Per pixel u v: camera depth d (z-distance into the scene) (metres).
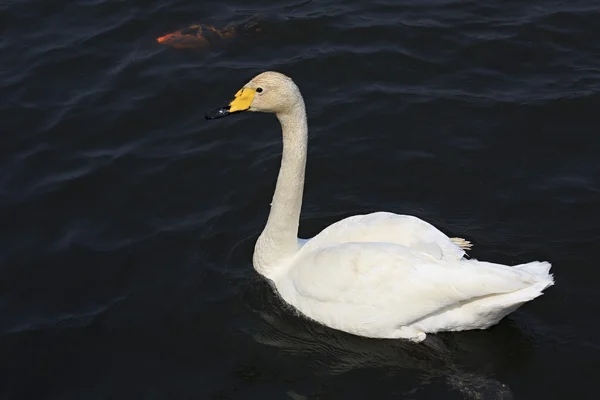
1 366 10.23
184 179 13.16
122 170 13.34
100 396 9.80
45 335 10.62
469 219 12.26
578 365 9.84
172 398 9.71
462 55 15.42
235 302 10.97
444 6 16.62
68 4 16.92
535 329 10.32
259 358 10.17
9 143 13.92
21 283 11.44
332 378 9.87
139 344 10.42
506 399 9.49
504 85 14.76
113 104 14.61
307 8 16.61
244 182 13.09
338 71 15.16
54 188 13.02
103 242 12.05
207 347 10.34
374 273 10.02
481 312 9.80
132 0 16.92
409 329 10.17
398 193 12.82
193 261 11.67
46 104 14.67
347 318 10.27
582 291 10.84
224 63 15.36
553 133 13.75
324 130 13.96
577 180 12.81
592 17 16.09
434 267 9.83
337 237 10.72
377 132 13.91
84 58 15.59
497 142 13.63
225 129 14.15
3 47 15.92
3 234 12.23
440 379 9.80
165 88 14.88
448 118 14.13
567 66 15.09
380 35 15.89
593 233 11.78
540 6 16.47
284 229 10.91
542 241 11.73
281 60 15.40
